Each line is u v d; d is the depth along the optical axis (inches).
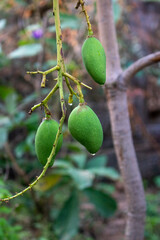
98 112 256.4
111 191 209.0
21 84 204.1
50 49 159.0
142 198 76.7
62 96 42.9
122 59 194.5
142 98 253.0
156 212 174.4
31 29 138.4
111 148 256.2
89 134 45.1
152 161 245.1
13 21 164.9
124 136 75.0
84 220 164.9
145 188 226.8
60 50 44.5
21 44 139.7
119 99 74.2
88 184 134.7
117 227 160.1
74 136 46.1
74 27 115.1
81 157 162.4
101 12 73.5
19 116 139.1
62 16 114.6
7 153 148.8
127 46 195.6
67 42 153.6
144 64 68.4
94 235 154.0
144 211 77.1
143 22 202.5
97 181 225.8
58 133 42.9
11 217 141.0
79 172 140.9
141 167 244.5
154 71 203.5
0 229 81.0
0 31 158.9
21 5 143.9
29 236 137.6
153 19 205.2
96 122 45.8
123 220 166.9
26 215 155.3
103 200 139.5
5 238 81.2
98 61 47.3
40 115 141.0
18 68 188.4
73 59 163.2
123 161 75.9
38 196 150.7
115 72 73.6
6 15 163.8
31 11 142.3
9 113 138.9
